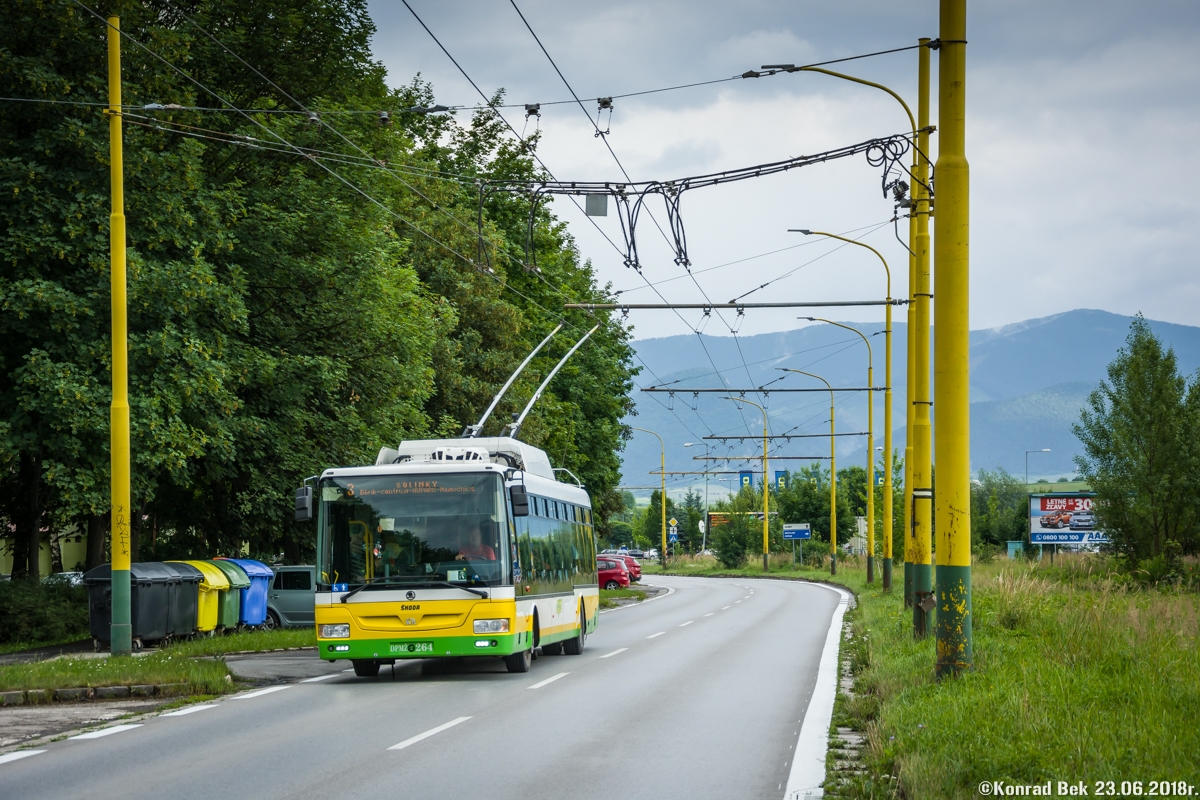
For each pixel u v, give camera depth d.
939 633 13.28
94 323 25.84
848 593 51.34
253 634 25.78
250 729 12.52
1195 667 13.15
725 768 9.97
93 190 25.83
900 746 9.42
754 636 26.83
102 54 26.09
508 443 22.03
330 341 33.56
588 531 26.30
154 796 8.95
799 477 87.25
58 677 15.91
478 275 45.53
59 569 49.28
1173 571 35.38
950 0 13.13
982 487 112.38
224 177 32.25
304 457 32.44
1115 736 9.02
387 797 8.80
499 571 18.05
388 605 17.86
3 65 24.97
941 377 13.29
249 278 31.47
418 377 36.00
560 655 23.05
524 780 9.45
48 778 9.80
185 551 39.16
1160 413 38.78
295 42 32.81
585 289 61.53
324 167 30.00
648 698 15.12
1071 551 52.41
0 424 25.28
